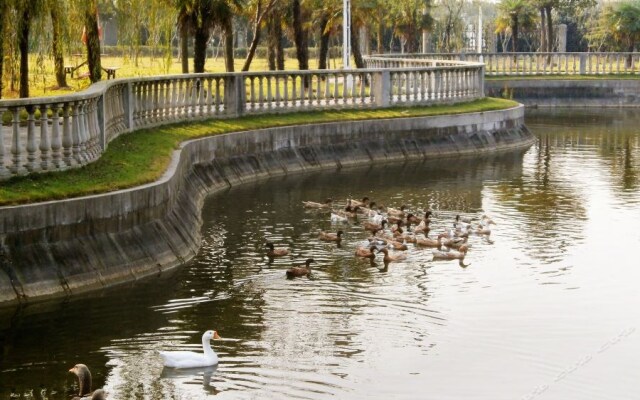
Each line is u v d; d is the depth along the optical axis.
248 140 36.31
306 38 68.19
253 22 64.56
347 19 56.34
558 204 32.97
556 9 107.12
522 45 131.25
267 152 37.22
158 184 23.48
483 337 19.39
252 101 39.25
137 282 21.62
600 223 29.97
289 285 22.66
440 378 17.17
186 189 29.28
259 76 39.38
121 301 20.42
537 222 30.14
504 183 37.00
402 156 41.91
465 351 18.55
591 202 33.34
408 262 25.30
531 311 21.17
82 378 15.42
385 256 25.20
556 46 118.06
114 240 21.67
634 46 99.62
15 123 21.00
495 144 46.03
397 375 17.23
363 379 16.97
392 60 62.69
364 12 68.69
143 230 22.73
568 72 75.00
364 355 18.14
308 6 65.81
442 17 119.75
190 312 20.17
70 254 20.53
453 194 34.66
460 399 16.34
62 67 39.94
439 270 24.55
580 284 23.34
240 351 18.06
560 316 20.84
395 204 32.78
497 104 48.53
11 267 19.58
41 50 28.56
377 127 41.34
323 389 16.45
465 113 44.75
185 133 33.53
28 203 20.05
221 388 16.28
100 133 25.58
